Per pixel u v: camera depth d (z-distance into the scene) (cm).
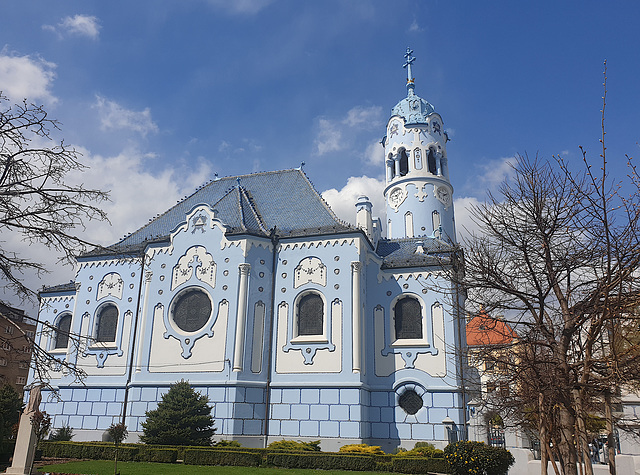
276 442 3366
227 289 3888
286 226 4341
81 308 4388
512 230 1750
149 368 3878
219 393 3609
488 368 1936
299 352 3781
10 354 1783
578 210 1627
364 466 2831
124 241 4644
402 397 3825
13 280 1728
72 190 1798
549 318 1698
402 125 6066
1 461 2975
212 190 5012
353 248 3925
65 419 4069
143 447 3169
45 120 1775
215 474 2514
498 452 2300
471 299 1922
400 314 4059
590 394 1505
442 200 5744
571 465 1448
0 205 1677
